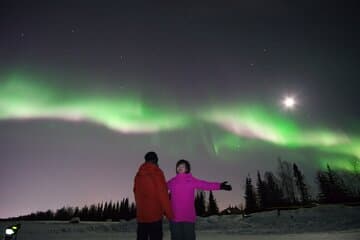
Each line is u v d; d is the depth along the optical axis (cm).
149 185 364
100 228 1886
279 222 2048
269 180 5881
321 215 2172
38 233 1456
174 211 395
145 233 366
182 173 419
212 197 6169
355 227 1519
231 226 2048
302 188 5550
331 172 5284
